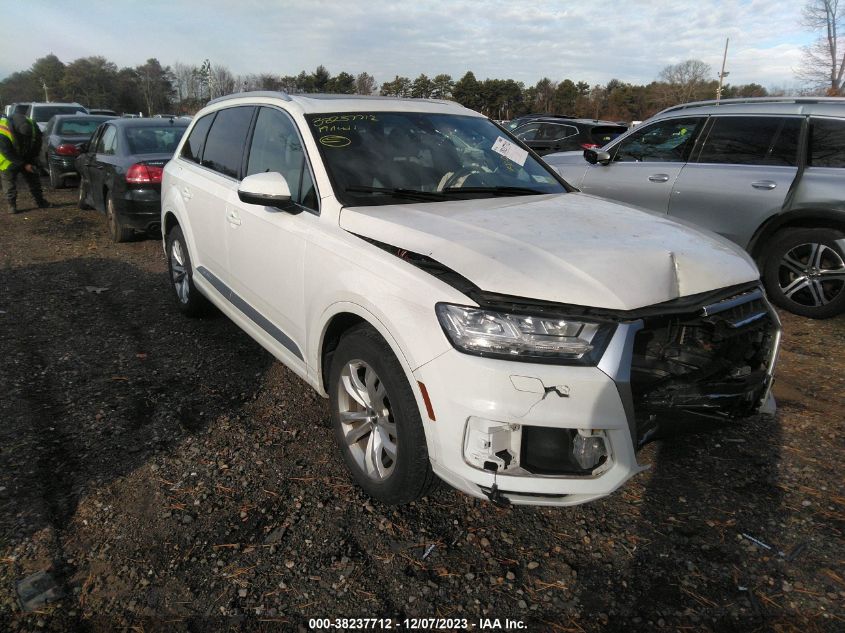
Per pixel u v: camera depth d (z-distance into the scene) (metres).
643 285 2.33
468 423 2.23
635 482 3.02
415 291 2.40
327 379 3.13
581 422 2.18
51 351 4.49
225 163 4.28
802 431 3.46
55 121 13.12
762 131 5.46
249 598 2.29
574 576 2.43
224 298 4.21
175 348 4.59
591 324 2.20
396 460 2.58
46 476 2.95
